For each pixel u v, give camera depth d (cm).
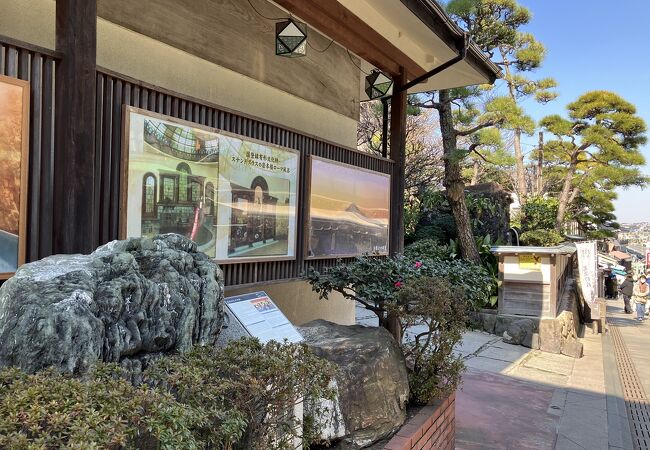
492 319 1109
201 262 248
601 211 2530
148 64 423
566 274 1691
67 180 261
